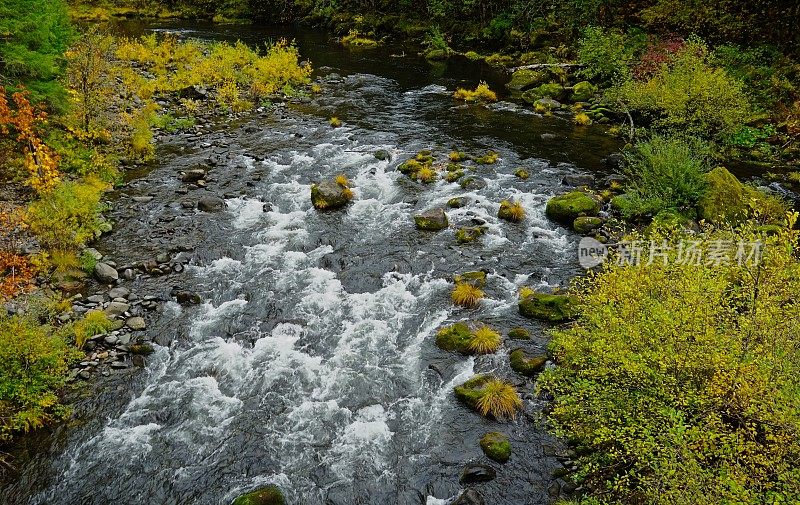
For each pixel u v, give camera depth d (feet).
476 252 54.80
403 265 52.65
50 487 31.24
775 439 22.61
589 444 31.09
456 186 68.74
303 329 44.29
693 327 26.91
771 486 22.53
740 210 56.18
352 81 118.62
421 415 36.37
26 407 34.53
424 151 78.43
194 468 32.63
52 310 42.32
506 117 95.61
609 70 106.11
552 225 59.98
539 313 44.62
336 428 35.50
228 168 72.33
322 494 31.12
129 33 170.19
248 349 42.14
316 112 96.78
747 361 25.88
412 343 42.83
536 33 138.72
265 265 52.44
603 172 72.49
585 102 100.89
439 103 103.71
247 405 37.14
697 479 22.71
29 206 53.57
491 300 47.52
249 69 109.91
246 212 61.67
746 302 30.81
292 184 68.59
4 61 58.95
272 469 32.68
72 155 66.03
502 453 32.68
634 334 27.94
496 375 38.99
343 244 56.13
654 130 83.82
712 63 89.35
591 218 58.54
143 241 55.11
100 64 74.43
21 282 44.62
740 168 73.05
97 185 62.49
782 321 26.94
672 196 59.77
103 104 80.48
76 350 38.73
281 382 39.06
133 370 39.58
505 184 69.31
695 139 74.38
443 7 165.17
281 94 105.60
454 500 30.42
